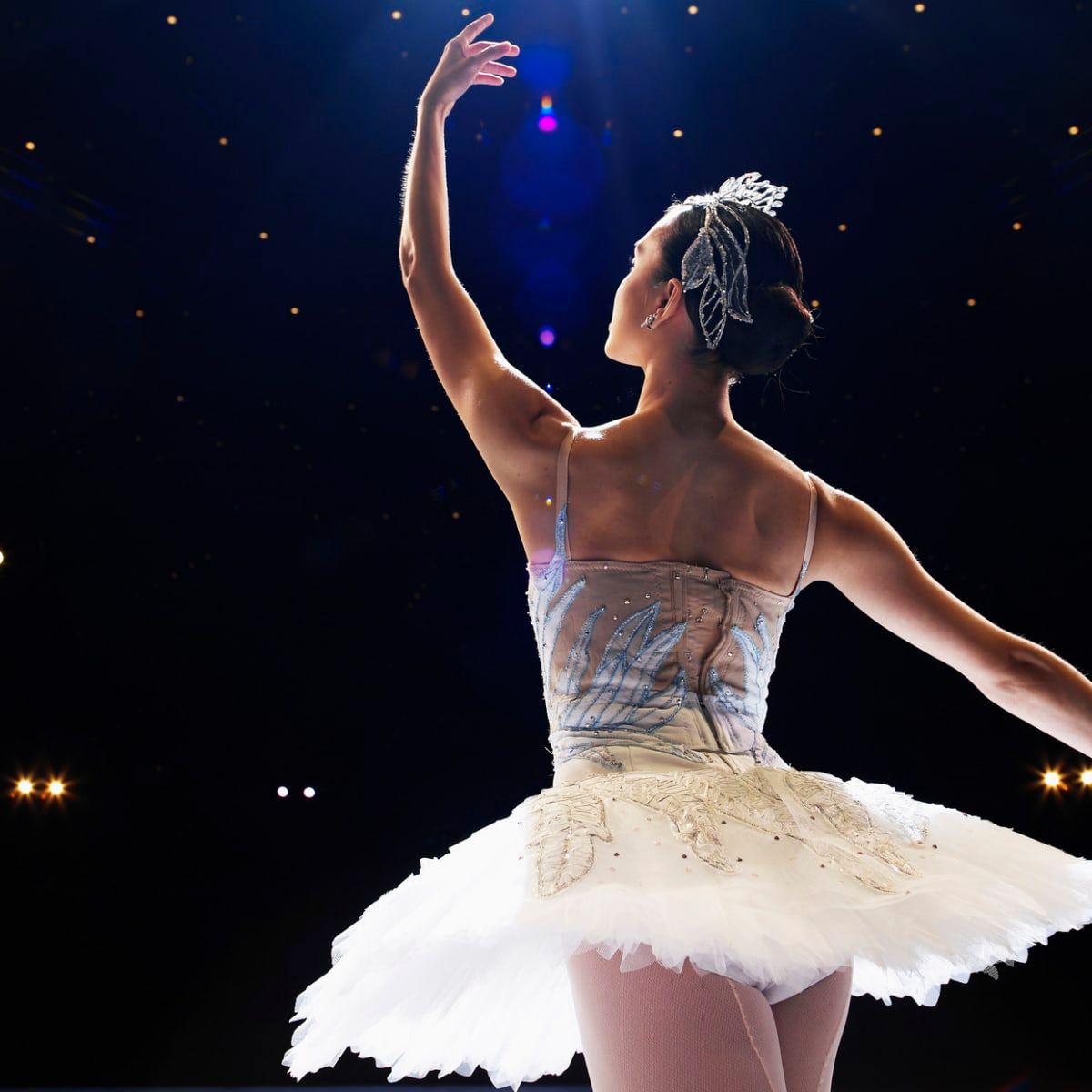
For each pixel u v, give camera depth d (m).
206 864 6.86
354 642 7.09
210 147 5.92
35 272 6.14
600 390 6.20
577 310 6.19
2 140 5.57
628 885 1.18
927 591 1.59
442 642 7.07
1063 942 5.97
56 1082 5.80
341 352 6.85
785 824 1.30
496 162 5.96
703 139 5.73
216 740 7.00
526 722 7.04
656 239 1.67
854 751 6.77
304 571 7.07
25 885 6.70
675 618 1.44
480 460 7.05
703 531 1.50
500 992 1.51
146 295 6.50
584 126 5.74
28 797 6.80
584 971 1.28
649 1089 1.21
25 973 6.57
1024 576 6.19
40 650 6.90
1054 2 4.65
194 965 6.64
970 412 6.23
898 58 5.15
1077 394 6.03
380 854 6.90
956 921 1.26
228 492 6.97
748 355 1.58
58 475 6.80
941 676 6.82
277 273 6.60
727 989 1.23
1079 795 6.46
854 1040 5.79
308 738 7.03
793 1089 1.37
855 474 6.36
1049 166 5.38
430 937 1.20
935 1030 5.82
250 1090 5.40
